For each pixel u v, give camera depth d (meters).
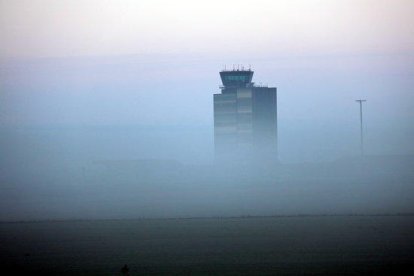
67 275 196.62
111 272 198.62
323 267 196.50
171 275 191.50
